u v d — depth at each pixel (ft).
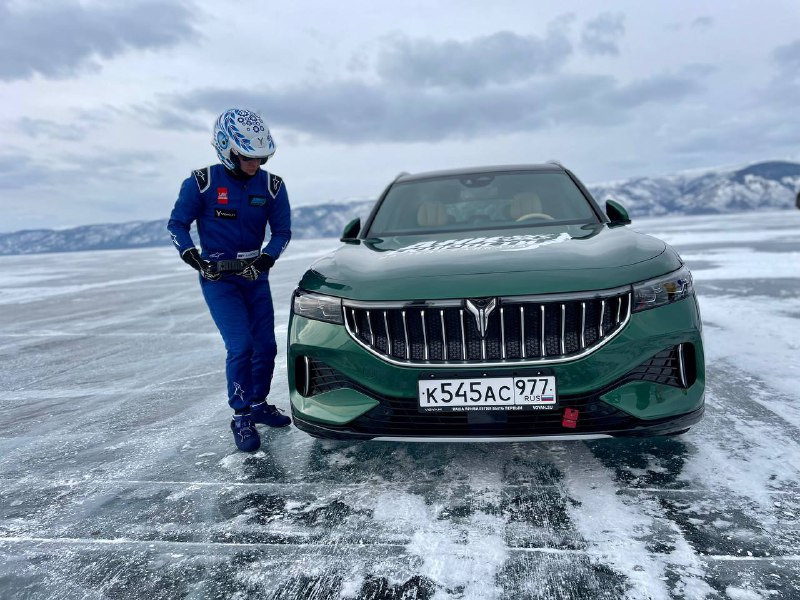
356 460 6.22
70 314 21.34
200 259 6.58
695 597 3.59
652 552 4.12
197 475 6.07
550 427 5.21
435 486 5.44
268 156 6.55
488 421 5.22
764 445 5.92
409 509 5.00
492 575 3.95
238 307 6.96
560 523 4.61
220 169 6.76
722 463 5.54
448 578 3.94
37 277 45.91
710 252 32.07
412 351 5.31
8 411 9.08
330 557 4.30
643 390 5.14
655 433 5.17
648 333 5.09
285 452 6.59
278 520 4.94
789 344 10.19
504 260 5.60
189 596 3.91
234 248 6.93
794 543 4.14
